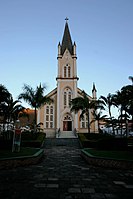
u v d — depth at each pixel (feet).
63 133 132.98
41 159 51.62
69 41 162.50
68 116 142.92
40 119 142.72
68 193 21.77
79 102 107.55
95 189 23.41
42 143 91.40
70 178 28.99
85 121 141.08
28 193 21.57
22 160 39.29
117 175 31.37
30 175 30.68
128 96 73.20
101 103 105.40
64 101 146.30
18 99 96.32
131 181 27.40
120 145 57.62
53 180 27.63
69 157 56.70
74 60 154.71
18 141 51.16
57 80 149.69
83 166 40.57
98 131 127.44
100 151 53.88
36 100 98.12
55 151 73.82
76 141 105.19
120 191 22.66
